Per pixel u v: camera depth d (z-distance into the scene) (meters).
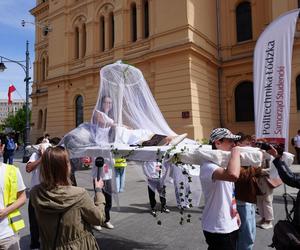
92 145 5.50
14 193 3.02
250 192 3.72
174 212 6.97
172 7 16.36
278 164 3.12
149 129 6.76
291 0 15.73
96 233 5.68
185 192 4.80
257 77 6.96
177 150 3.97
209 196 3.16
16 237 2.99
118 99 6.44
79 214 2.58
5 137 16.08
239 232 3.74
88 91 21.06
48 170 2.58
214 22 18.75
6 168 3.04
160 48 16.42
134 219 6.54
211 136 3.48
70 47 22.88
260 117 6.75
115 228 5.97
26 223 6.41
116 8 19.38
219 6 18.89
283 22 6.73
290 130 15.53
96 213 2.62
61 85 23.00
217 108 18.20
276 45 6.75
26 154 18.48
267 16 17.23
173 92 16.09
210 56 17.23
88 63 21.06
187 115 15.59
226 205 3.15
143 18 18.41
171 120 16.09
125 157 4.67
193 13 16.30
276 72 6.66
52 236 2.54
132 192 9.09
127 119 6.57
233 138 3.39
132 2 18.97
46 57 28.98
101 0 20.56
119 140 5.64
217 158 3.14
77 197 2.57
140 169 6.38
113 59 19.50
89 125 5.91
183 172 4.18
